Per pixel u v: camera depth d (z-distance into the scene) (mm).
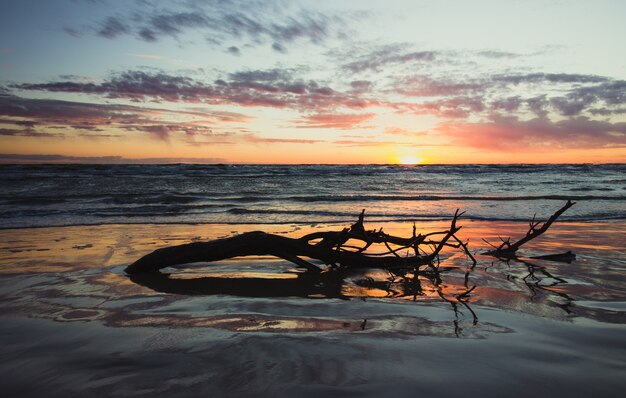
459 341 2967
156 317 3619
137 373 2428
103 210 14055
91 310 3854
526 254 7102
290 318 3584
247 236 5711
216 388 2217
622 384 2279
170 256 5574
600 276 5422
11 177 29812
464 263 6477
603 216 12688
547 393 2160
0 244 7812
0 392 2211
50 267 5883
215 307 3967
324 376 2340
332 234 6035
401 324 3406
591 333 3170
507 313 3762
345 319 3557
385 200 18547
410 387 2199
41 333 3168
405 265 6113
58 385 2291
